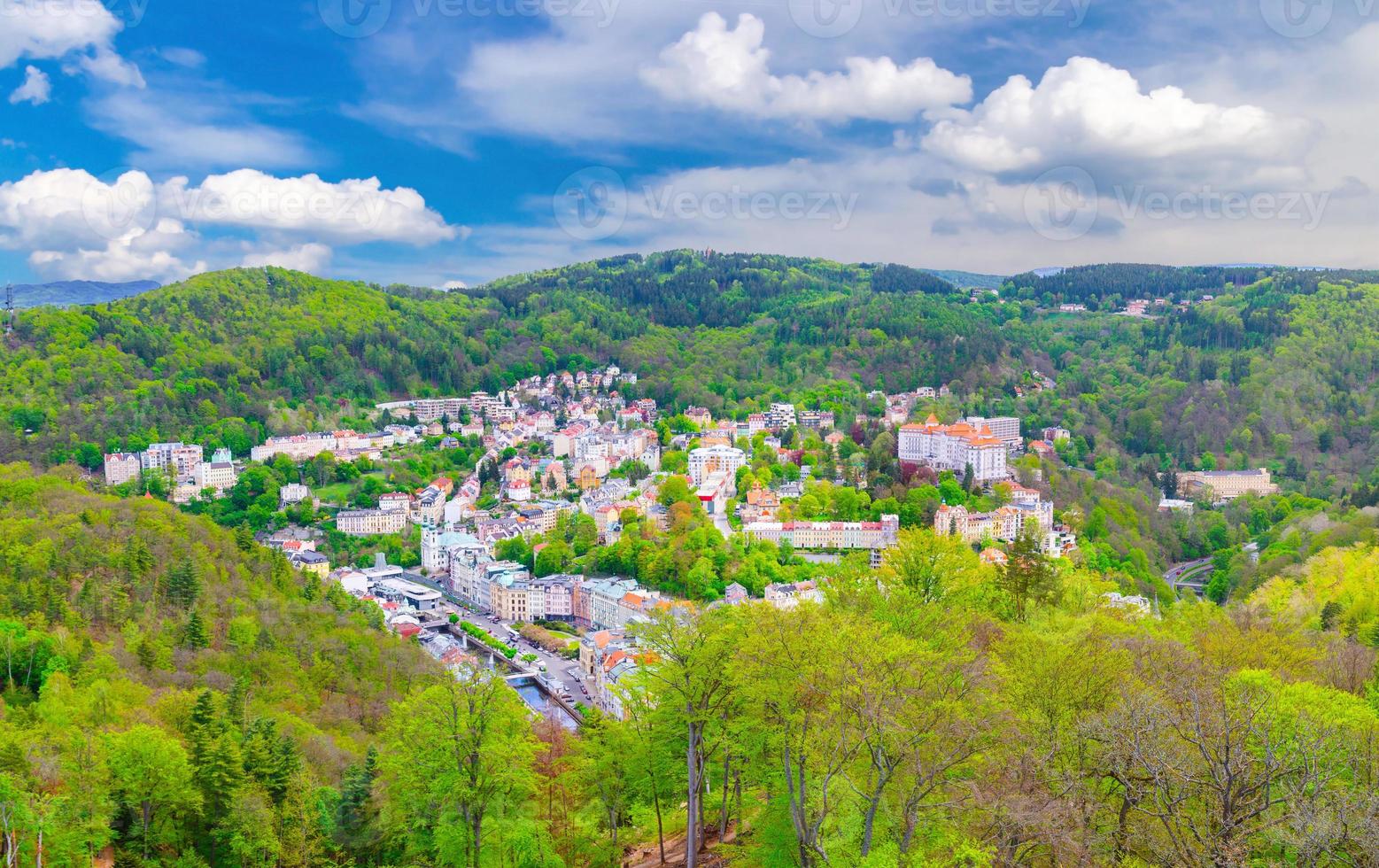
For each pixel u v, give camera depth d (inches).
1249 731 2664.9
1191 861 2468.0
